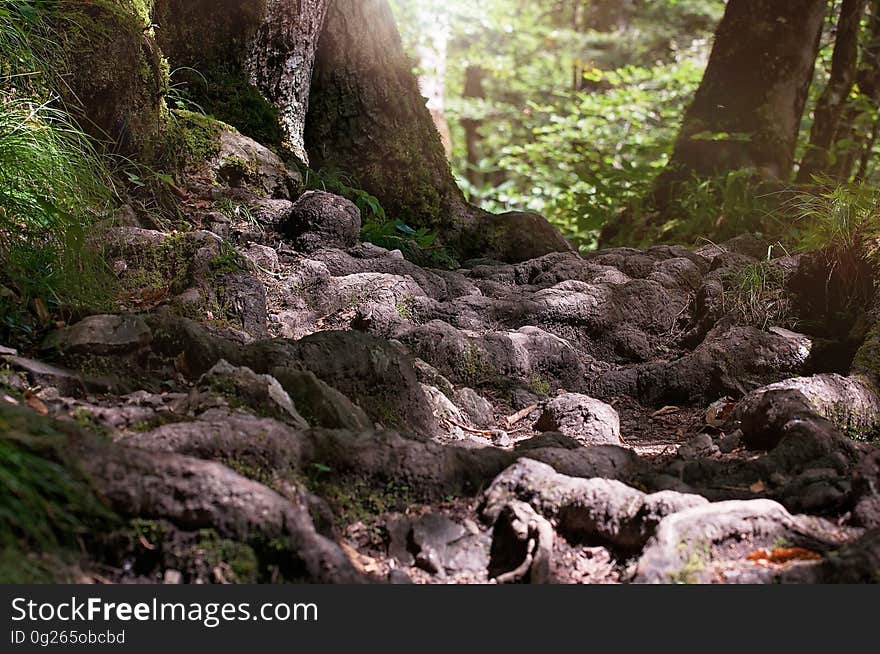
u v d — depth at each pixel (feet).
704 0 64.08
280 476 10.80
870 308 17.74
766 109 33.81
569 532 10.93
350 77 26.73
